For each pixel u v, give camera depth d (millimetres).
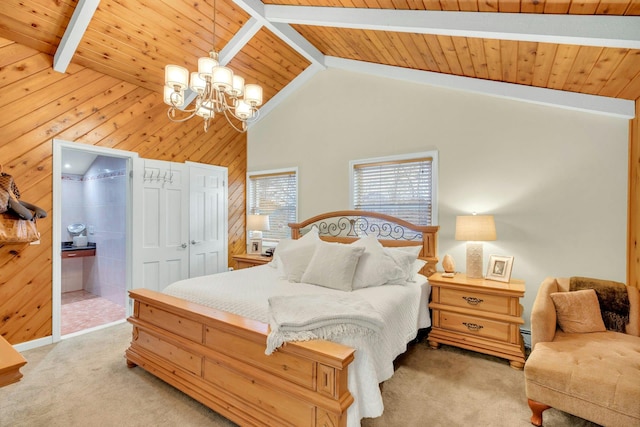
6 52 2727
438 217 3406
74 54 3033
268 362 1724
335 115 4195
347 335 1687
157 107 3910
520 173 2992
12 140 2764
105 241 4660
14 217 2633
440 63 3080
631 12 1670
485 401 2057
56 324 3033
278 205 4820
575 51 2033
